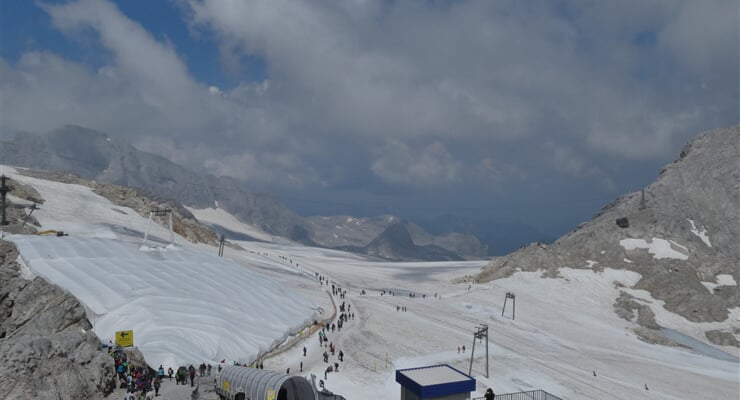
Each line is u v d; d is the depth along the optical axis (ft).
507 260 502.38
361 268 650.02
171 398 116.37
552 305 394.32
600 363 267.59
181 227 531.91
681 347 328.49
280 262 550.77
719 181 564.30
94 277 227.20
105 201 513.45
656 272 436.76
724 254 490.90
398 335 278.26
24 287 210.79
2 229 307.17
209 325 211.00
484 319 343.26
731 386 251.19
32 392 99.91
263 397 104.83
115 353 146.72
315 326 279.28
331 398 120.57
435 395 82.33
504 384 212.64
